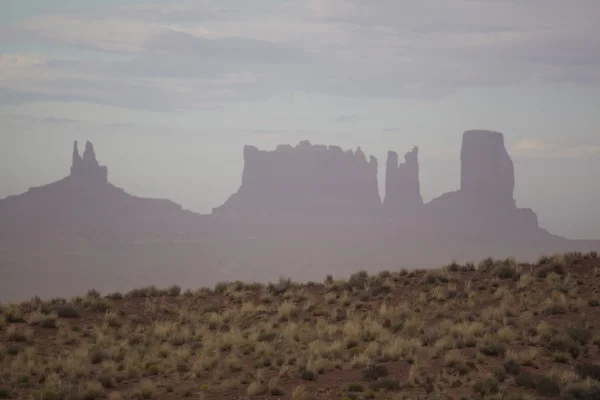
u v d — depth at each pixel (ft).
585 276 442.91
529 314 364.99
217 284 503.20
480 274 477.36
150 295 485.15
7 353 335.26
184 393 280.31
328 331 360.89
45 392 272.51
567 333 321.32
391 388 275.80
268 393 278.67
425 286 449.48
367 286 463.83
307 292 473.26
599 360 295.69
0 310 422.00
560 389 258.37
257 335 358.43
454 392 264.93
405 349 319.27
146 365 318.86
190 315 415.64
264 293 474.49
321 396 272.92
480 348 310.65
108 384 291.99
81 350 334.03
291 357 317.01
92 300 449.48
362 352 325.62
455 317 377.30
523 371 282.15
